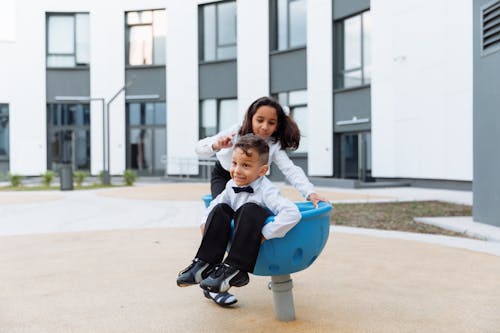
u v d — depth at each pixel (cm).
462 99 1274
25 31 2400
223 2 2245
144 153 2412
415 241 560
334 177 1870
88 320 287
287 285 278
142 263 449
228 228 249
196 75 2292
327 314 293
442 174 1360
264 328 268
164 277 394
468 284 366
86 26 2434
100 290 355
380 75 1611
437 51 1366
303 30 2009
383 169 1612
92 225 733
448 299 326
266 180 260
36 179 2361
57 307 314
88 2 2400
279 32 2106
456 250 503
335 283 369
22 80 2402
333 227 678
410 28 1476
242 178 254
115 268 428
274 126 290
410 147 1495
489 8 664
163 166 2397
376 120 1634
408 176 1509
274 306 297
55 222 773
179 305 316
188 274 249
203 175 2255
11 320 288
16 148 2402
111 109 2397
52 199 1233
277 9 2111
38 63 2408
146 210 952
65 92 2417
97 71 2403
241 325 274
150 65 2353
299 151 2023
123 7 2383
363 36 1723
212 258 246
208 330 266
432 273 402
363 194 1256
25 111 2405
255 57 2141
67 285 370
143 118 2412
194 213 894
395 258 462
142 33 2395
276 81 2098
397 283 369
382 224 724
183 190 1544
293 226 237
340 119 1834
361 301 321
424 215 818
